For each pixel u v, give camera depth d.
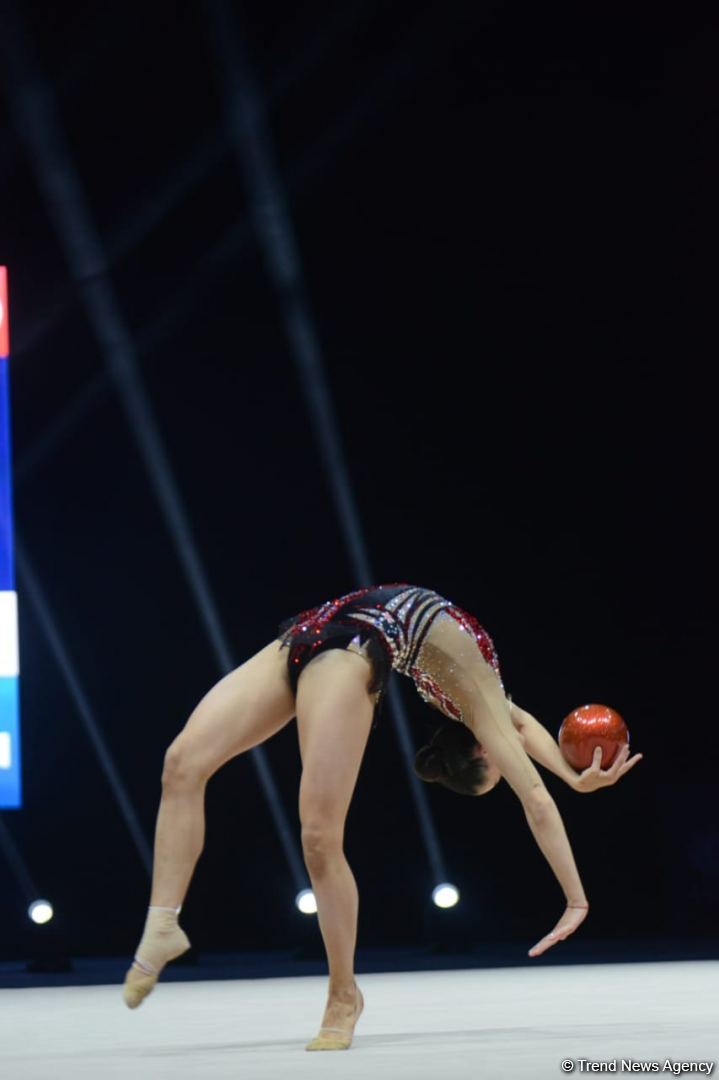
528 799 12.92
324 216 35.59
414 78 35.59
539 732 13.72
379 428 35.88
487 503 36.19
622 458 36.50
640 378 36.47
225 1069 10.16
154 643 34.94
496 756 13.07
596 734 13.12
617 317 36.47
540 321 36.34
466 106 35.91
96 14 34.38
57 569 34.66
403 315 35.97
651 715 36.66
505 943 35.66
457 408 36.12
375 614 12.86
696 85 36.16
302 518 35.50
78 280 34.66
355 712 12.48
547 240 36.34
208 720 12.62
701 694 36.62
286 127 35.38
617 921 36.66
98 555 34.81
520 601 36.28
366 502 35.72
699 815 36.69
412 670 13.30
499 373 36.28
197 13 34.75
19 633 34.50
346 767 12.39
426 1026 13.95
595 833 36.69
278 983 23.55
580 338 36.41
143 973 12.15
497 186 36.12
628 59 35.94
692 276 36.44
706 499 36.53
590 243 36.38
